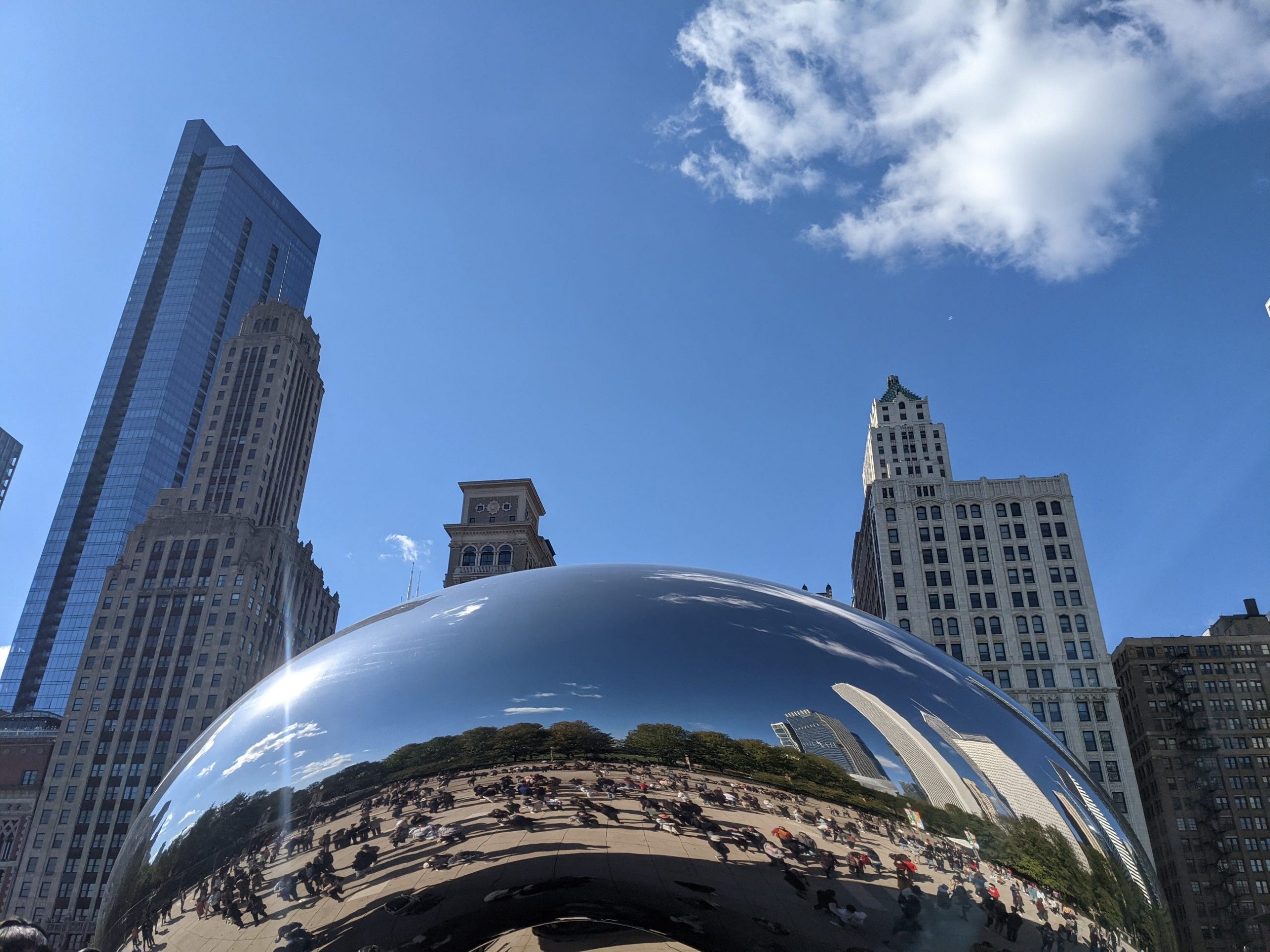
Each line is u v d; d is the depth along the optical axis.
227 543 115.25
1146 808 118.06
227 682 106.75
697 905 4.09
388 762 4.38
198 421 184.38
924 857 4.27
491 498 105.56
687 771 4.32
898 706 4.71
